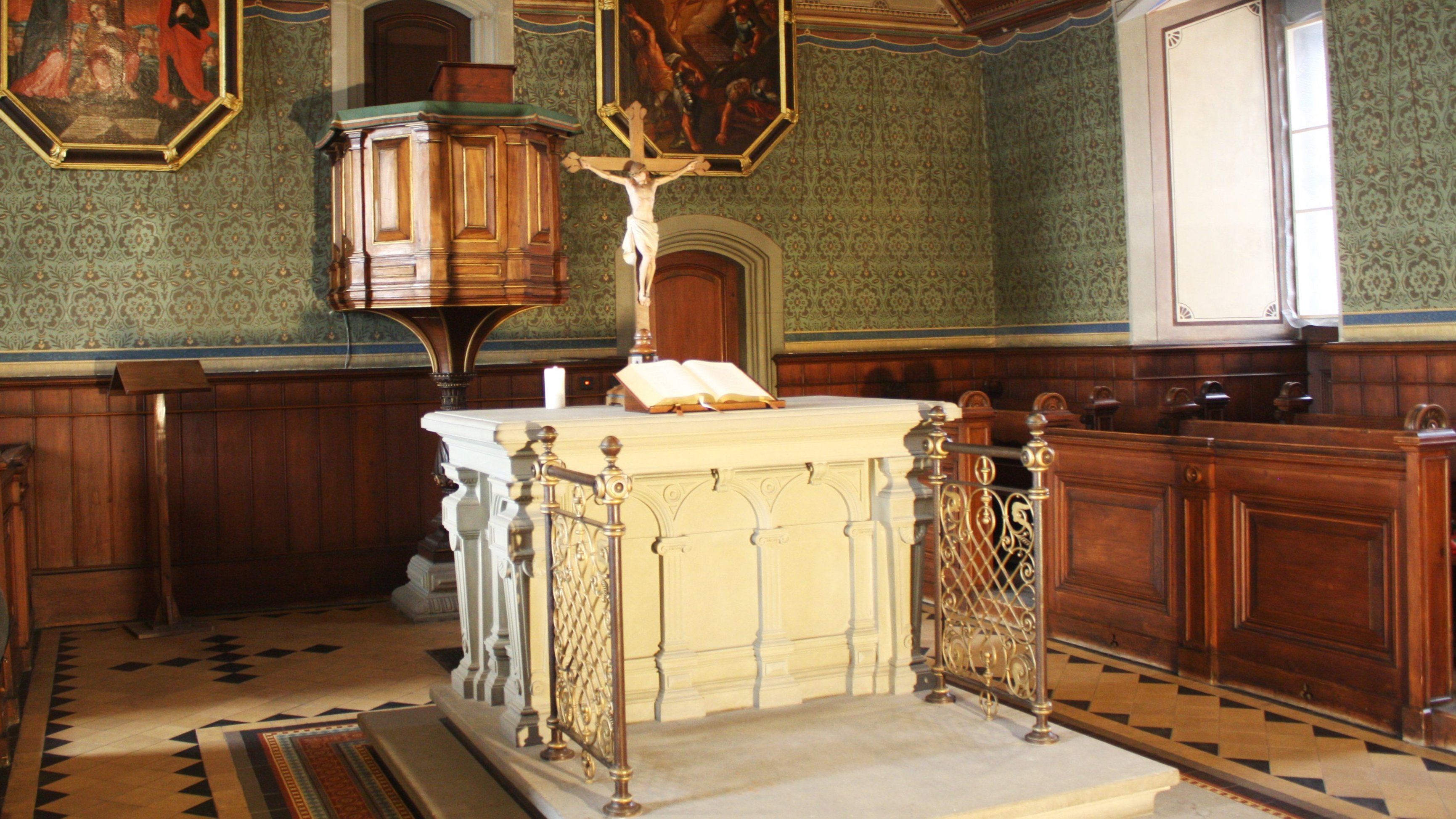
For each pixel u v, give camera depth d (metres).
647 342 4.99
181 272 8.20
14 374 7.83
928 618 7.09
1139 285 9.12
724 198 9.60
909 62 10.20
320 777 4.76
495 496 4.42
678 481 4.40
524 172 7.57
